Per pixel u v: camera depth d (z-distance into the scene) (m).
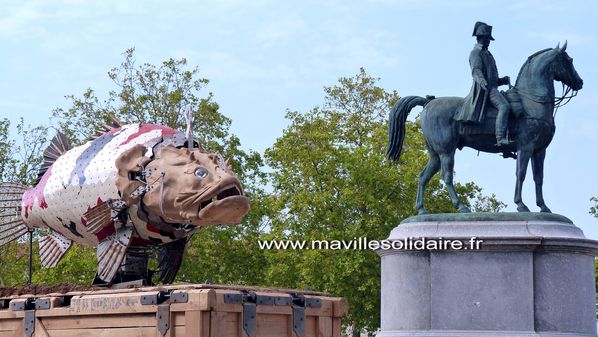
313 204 35.84
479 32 20.77
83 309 10.16
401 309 20.23
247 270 35.31
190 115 12.13
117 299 9.90
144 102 33.69
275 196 37.12
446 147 20.98
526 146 20.47
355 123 42.62
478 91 20.67
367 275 35.16
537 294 19.42
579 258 19.72
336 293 34.88
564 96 21.14
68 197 12.42
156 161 11.67
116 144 12.11
